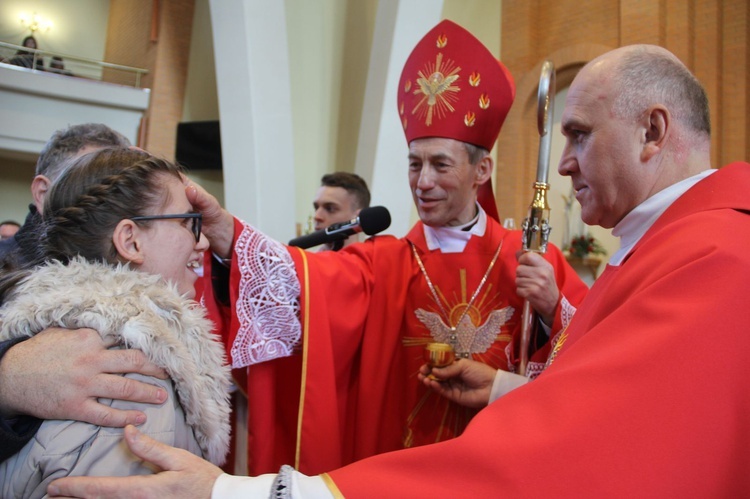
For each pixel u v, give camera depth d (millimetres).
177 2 8148
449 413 1602
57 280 908
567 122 1091
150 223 1000
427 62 1717
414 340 1686
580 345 830
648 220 1040
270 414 1452
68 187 1011
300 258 1522
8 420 833
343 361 1591
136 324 863
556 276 1832
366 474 770
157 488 779
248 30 5582
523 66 7262
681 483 675
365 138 5484
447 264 1720
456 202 1691
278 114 5789
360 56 6148
